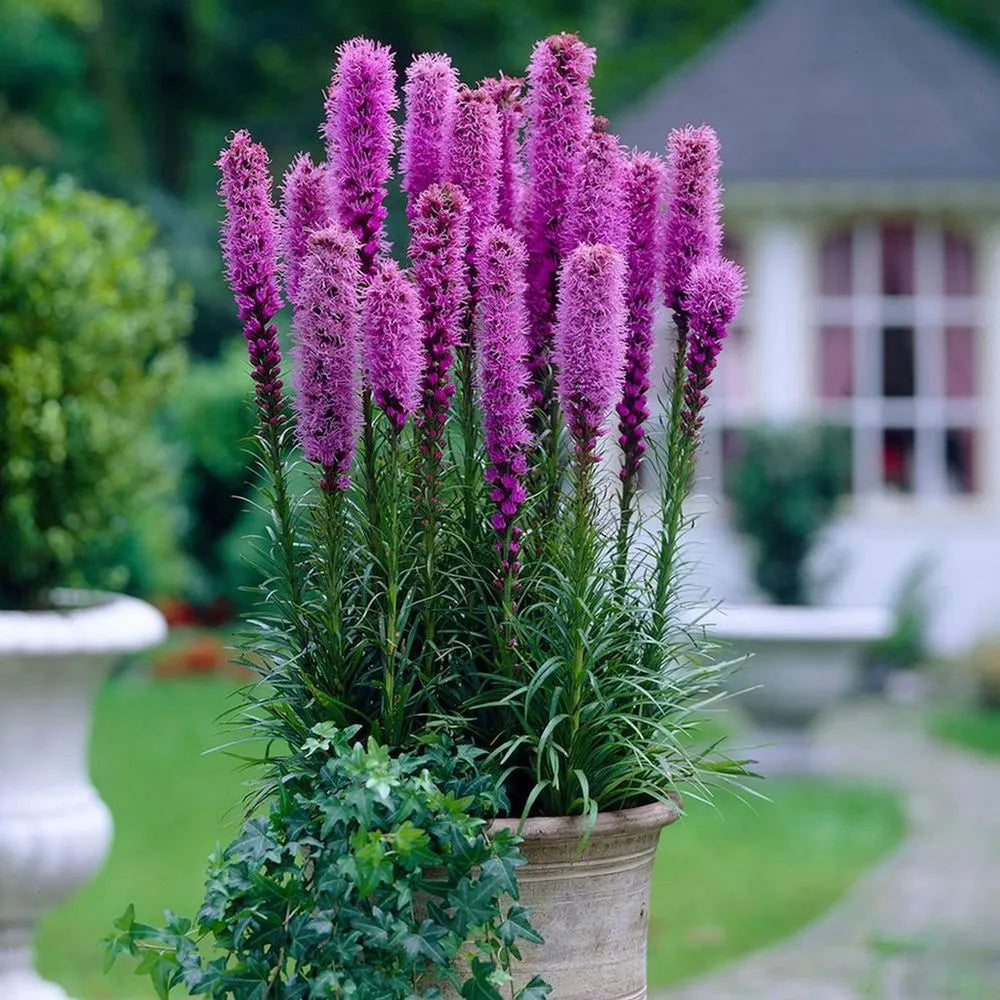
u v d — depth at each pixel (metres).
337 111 3.07
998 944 7.41
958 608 16.84
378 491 3.09
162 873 8.29
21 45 24.61
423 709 3.13
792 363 16.91
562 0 27.52
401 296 2.89
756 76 18.11
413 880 2.88
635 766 3.09
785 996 6.61
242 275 3.03
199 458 17.50
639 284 3.20
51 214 6.49
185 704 13.66
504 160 3.29
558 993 3.02
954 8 27.47
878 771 11.80
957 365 17.14
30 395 6.23
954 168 16.64
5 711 5.38
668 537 3.26
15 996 5.60
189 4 26.33
